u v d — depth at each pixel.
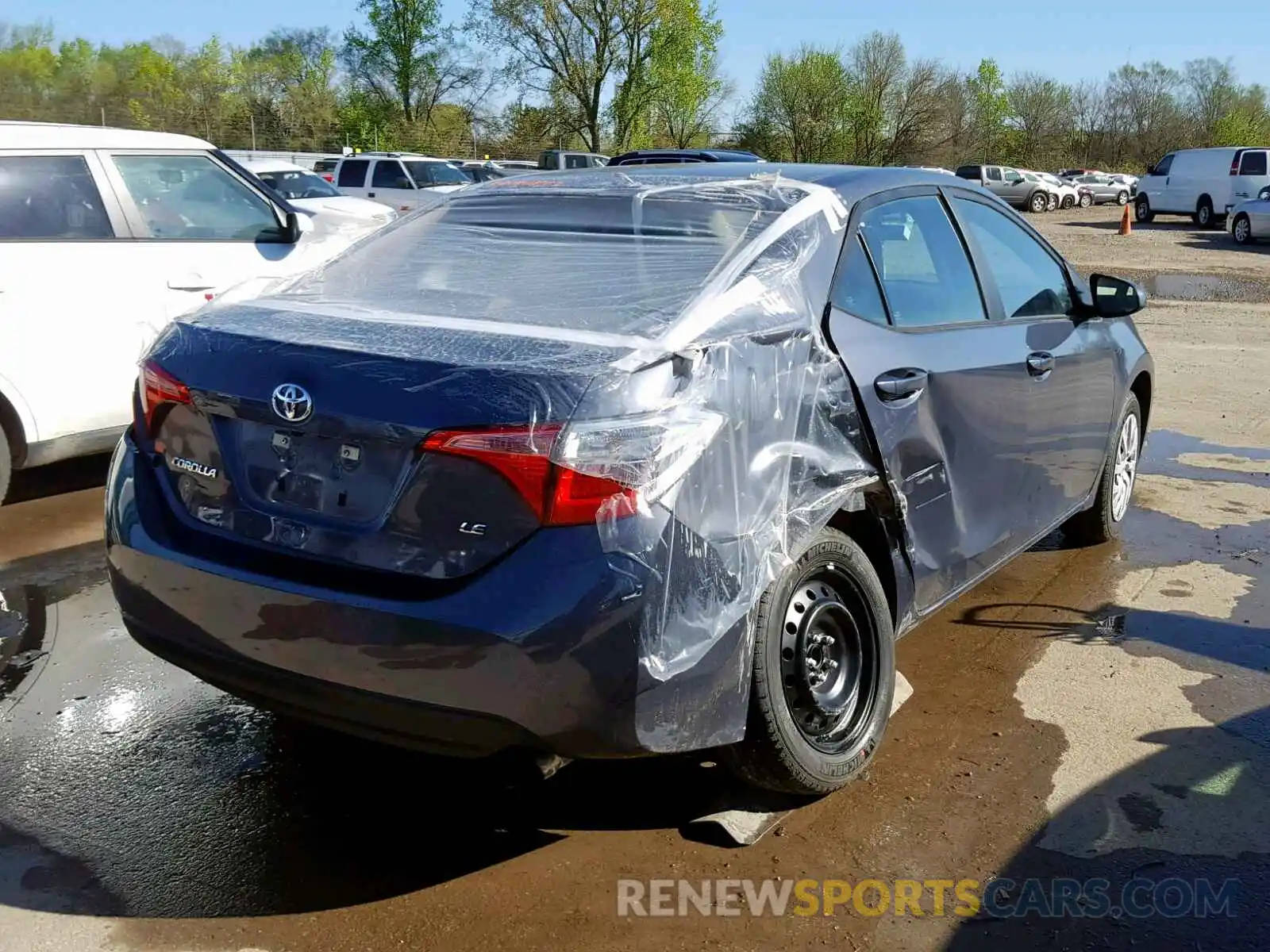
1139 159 72.12
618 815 3.11
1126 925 2.68
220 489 2.81
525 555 2.42
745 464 2.72
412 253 3.50
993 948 2.60
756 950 2.58
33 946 2.54
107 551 3.00
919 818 3.10
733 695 2.71
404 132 51.41
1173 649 4.22
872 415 3.17
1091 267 19.41
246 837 2.99
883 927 2.67
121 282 5.77
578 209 3.58
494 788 3.24
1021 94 71.69
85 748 3.44
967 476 3.69
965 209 4.07
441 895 2.75
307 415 2.62
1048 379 4.18
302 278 3.47
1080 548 5.32
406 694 2.50
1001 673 4.01
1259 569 5.09
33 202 5.58
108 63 50.16
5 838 2.96
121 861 2.88
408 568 2.52
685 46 48.78
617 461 2.45
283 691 2.68
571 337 2.68
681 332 2.71
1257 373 9.80
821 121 59.06
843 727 3.16
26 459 5.54
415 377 2.54
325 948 2.56
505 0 48.06
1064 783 3.28
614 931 2.63
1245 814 3.13
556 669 2.42
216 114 50.34
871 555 3.38
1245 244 24.36
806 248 3.20
